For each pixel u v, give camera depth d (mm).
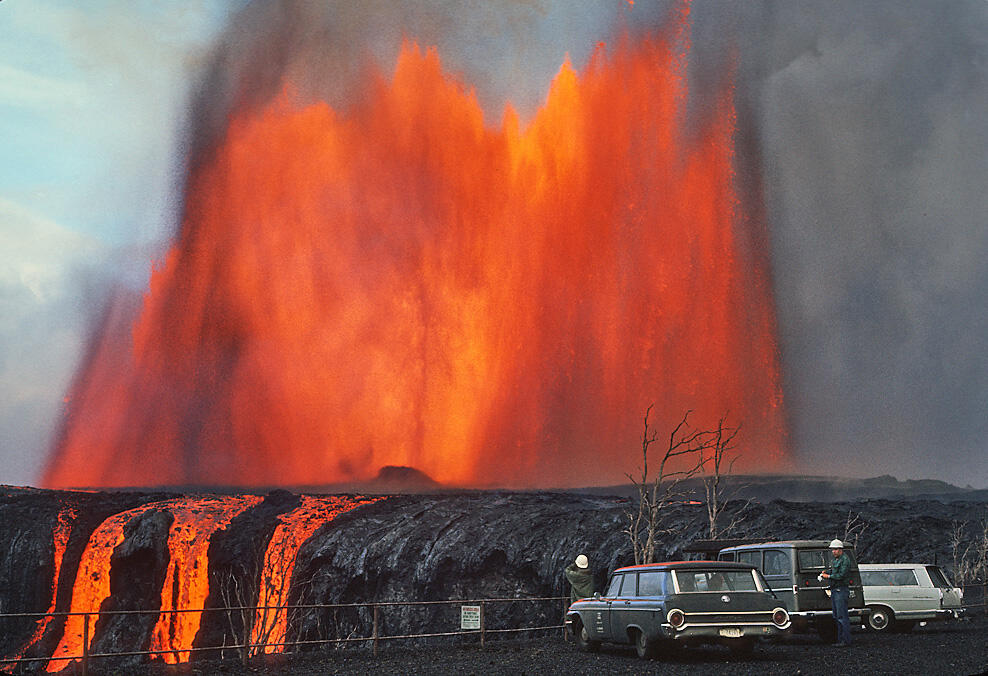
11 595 70500
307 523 72875
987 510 61469
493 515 67438
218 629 68125
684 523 56844
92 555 72938
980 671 18109
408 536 65688
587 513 63375
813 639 25875
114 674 20328
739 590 19906
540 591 57969
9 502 79562
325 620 62781
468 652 23938
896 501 68250
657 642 19828
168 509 77625
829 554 25078
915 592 27828
